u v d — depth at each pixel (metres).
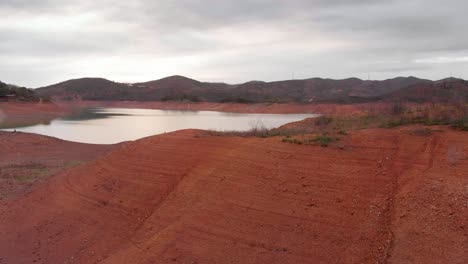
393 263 6.08
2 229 12.18
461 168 7.51
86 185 12.98
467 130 9.38
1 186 17.53
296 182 8.80
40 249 10.32
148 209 10.33
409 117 12.01
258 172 9.67
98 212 11.05
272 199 8.58
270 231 7.78
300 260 6.95
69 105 138.50
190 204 9.59
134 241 9.17
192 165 11.48
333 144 9.92
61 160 25.17
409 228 6.54
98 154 27.44
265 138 11.87
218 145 12.14
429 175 7.56
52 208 12.27
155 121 59.97
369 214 7.25
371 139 9.88
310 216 7.74
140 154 13.42
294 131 12.74
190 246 8.18
